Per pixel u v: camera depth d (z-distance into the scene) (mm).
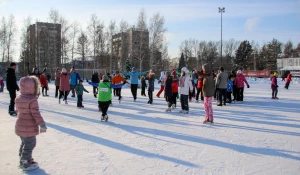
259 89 23719
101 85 8211
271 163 4578
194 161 4633
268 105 12531
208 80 7855
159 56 46875
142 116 9266
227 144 5715
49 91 21516
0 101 13945
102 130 6965
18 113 4152
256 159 4781
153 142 5820
